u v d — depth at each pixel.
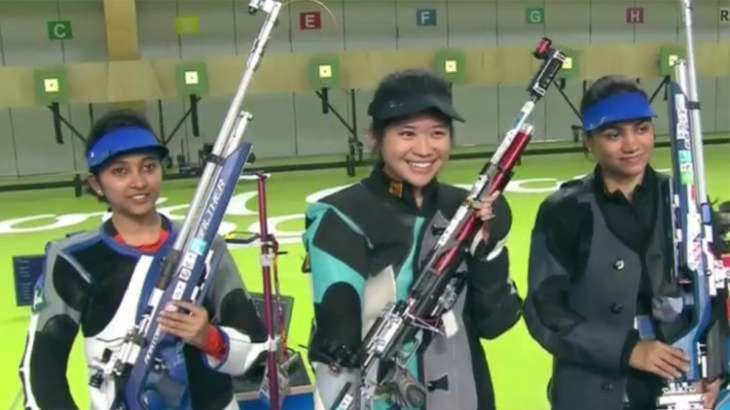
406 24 7.73
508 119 8.21
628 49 7.04
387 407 1.31
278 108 7.65
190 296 1.29
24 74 5.95
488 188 1.25
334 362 1.21
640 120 1.50
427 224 1.29
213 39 7.35
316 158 7.64
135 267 1.36
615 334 1.52
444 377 1.29
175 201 5.74
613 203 1.55
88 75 6.09
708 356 1.46
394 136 1.25
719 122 8.73
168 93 6.31
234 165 1.26
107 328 1.35
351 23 7.59
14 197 6.29
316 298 1.25
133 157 1.34
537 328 1.59
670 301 1.49
